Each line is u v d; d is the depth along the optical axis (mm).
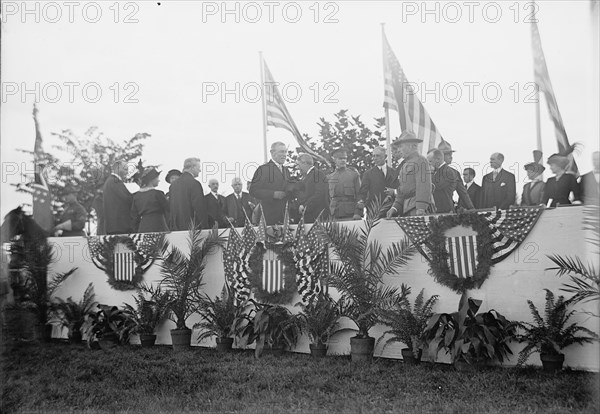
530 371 7672
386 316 8609
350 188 9961
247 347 10195
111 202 11977
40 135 12680
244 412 7270
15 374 9578
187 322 11117
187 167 11320
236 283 10477
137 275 11570
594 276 7461
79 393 8477
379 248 9133
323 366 8719
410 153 9352
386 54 10242
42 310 12203
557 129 9086
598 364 7277
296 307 9867
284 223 10086
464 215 8453
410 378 7824
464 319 7934
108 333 11258
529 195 9148
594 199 7691
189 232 10898
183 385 8438
